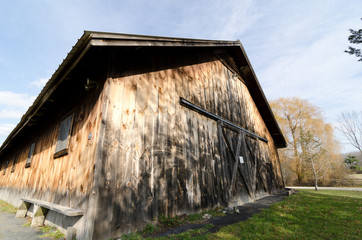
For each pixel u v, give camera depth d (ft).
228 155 20.84
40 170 16.42
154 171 11.70
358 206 18.58
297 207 18.20
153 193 11.23
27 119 18.12
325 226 12.03
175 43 14.48
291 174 84.74
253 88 32.83
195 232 10.18
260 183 27.32
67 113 14.12
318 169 72.74
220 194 17.46
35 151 19.43
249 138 27.99
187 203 13.53
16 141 25.84
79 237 8.13
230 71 27.91
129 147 10.53
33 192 16.33
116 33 9.80
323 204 19.84
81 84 12.89
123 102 10.84
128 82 11.51
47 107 16.10
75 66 10.16
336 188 59.93
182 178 13.76
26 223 12.38
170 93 14.93
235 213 15.51
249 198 22.24
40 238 9.18
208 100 20.26
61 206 10.13
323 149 73.10
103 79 10.77
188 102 16.47
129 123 10.88
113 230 8.66
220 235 9.90
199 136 17.06
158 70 14.34
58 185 12.09
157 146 12.41
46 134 17.63
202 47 19.93
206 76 21.24
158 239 8.80
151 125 12.39
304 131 77.66
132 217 9.67
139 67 12.67
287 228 11.51
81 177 9.70
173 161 13.39
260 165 29.22
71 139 12.37
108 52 10.60
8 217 14.48
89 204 8.18
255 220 13.11
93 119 10.41
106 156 9.23
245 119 28.53
